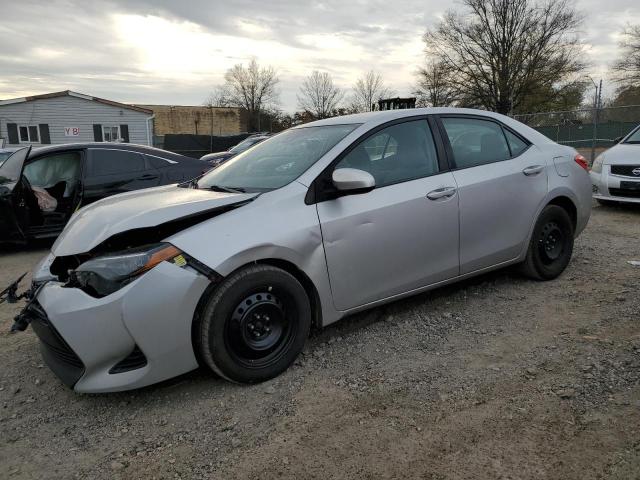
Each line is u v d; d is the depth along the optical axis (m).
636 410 2.61
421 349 3.48
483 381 3.02
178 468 2.43
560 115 19.89
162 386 3.17
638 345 3.28
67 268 3.20
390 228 3.48
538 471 2.26
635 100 46.91
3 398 3.15
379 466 2.36
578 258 5.39
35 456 2.58
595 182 8.43
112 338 2.72
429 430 2.60
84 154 7.03
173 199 3.29
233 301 2.92
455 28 45.06
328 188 3.32
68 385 2.87
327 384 3.09
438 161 3.86
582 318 3.81
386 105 21.20
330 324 3.70
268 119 76.44
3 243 6.84
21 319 2.89
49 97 36.91
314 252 3.19
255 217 3.06
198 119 61.75
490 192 4.01
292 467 2.39
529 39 43.94
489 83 44.91
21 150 7.10
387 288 3.56
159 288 2.73
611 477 2.19
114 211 3.20
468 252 3.94
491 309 4.09
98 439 2.69
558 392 2.84
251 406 2.90
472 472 2.28
